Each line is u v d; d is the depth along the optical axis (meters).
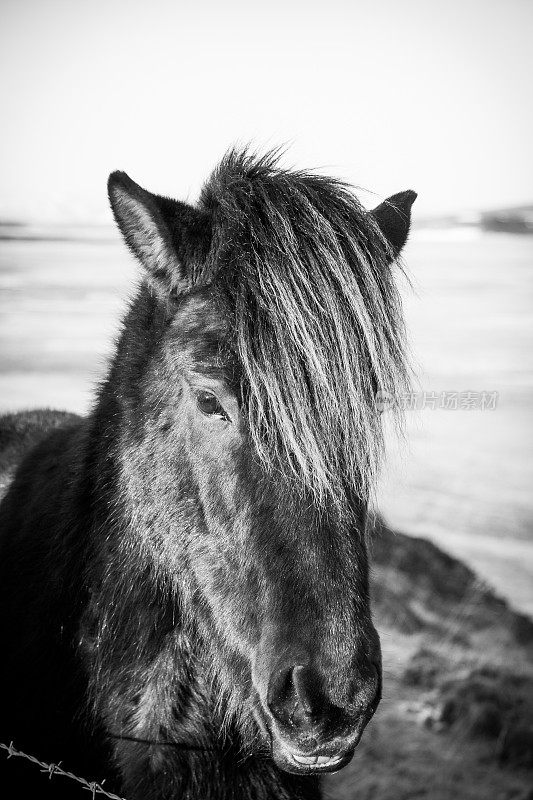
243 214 2.30
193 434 2.29
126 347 2.65
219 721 2.55
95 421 2.72
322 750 2.01
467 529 16.48
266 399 2.09
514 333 47.41
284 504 2.09
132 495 2.51
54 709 2.59
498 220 143.50
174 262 2.31
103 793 2.43
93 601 2.60
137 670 2.52
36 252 100.75
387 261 2.38
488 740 6.02
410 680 6.61
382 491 2.62
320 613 2.03
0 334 39.22
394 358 2.28
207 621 2.38
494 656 7.43
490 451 25.22
